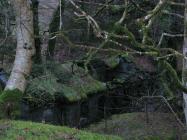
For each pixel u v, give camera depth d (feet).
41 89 37.11
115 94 47.65
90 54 20.70
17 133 23.84
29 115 35.17
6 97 25.41
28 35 25.82
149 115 39.75
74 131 25.35
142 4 34.99
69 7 39.86
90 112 42.96
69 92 40.06
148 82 46.29
